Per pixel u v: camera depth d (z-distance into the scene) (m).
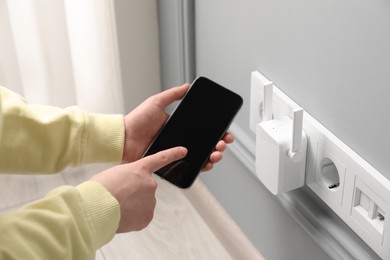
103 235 0.67
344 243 0.84
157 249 1.09
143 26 1.19
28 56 1.15
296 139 0.81
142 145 0.85
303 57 0.81
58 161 0.81
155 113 0.85
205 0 1.01
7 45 1.12
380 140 0.71
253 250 1.08
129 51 1.21
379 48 0.67
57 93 1.21
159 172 0.82
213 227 1.13
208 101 0.86
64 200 0.65
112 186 0.69
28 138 0.78
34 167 0.80
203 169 0.83
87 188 0.67
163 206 1.18
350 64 0.72
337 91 0.76
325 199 0.84
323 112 0.80
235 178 1.08
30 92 1.19
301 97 0.83
